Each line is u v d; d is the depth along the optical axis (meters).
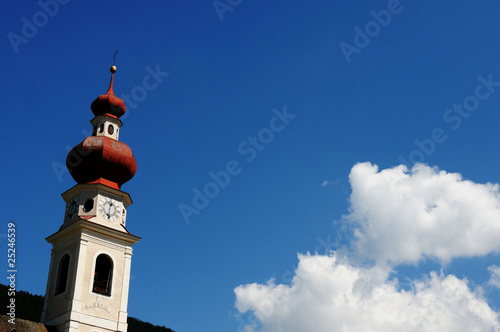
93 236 65.25
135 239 67.69
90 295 62.59
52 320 62.66
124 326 63.28
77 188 67.69
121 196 68.94
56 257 66.88
